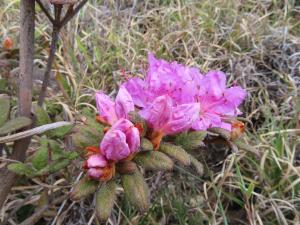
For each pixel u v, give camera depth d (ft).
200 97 0.59
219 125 0.58
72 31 1.09
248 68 1.07
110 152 0.47
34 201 0.78
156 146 0.51
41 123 0.64
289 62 1.12
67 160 0.59
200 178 0.85
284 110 1.00
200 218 0.78
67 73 0.98
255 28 1.18
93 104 0.98
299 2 1.34
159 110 0.50
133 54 1.08
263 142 0.88
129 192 0.48
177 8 1.19
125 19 1.17
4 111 0.62
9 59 0.84
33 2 0.60
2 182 0.64
